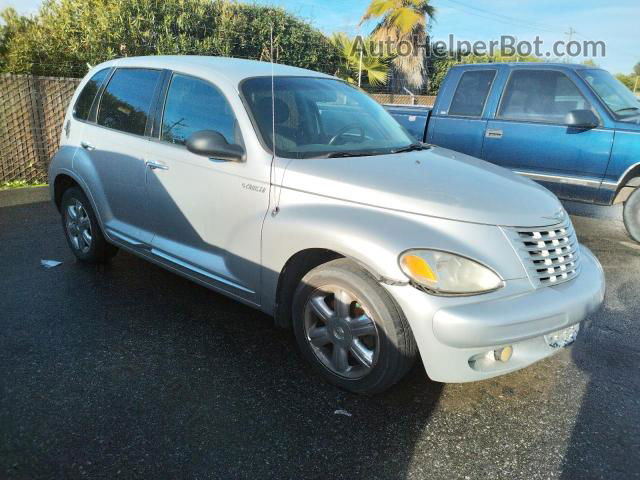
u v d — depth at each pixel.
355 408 2.98
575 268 3.13
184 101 3.91
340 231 2.88
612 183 6.02
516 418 2.95
